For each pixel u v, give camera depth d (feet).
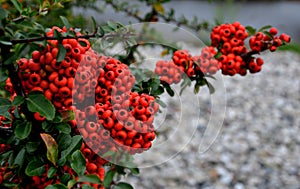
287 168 6.46
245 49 2.20
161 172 6.10
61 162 1.71
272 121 7.92
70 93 1.65
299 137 7.38
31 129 1.76
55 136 1.79
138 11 3.19
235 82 9.74
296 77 10.28
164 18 3.11
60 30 1.69
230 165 6.41
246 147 6.95
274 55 11.70
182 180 5.96
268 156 6.75
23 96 1.66
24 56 1.82
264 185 5.99
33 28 1.65
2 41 1.58
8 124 1.89
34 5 2.37
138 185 5.71
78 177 1.72
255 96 9.05
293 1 18.60
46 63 1.63
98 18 2.89
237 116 8.02
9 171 1.83
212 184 5.95
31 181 1.79
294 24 14.78
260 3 16.80
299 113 8.36
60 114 1.70
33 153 1.77
